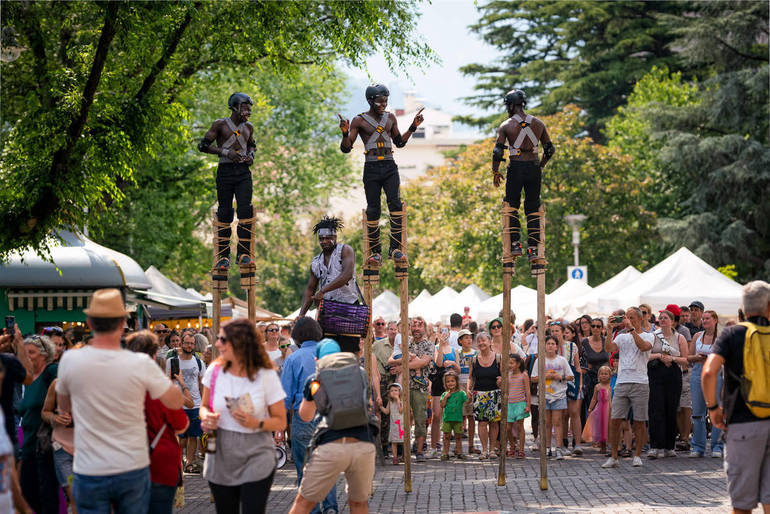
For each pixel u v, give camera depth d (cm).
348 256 1091
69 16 1673
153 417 702
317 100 4125
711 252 3775
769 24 3962
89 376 625
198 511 1106
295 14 1806
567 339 1683
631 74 4962
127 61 1741
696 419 1496
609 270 4191
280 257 5938
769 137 3897
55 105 1486
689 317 1733
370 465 773
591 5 4984
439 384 1720
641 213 4222
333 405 754
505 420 1274
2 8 1499
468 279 4394
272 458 695
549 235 4112
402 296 1264
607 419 1568
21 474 915
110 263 1748
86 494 623
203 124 3175
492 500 1153
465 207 4397
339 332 1081
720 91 3894
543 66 5244
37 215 1443
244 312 3453
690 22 4312
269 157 4038
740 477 728
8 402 866
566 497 1149
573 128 4281
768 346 730
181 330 1529
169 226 2942
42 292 1748
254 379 687
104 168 1522
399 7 1856
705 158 3853
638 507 1047
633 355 1404
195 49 2000
